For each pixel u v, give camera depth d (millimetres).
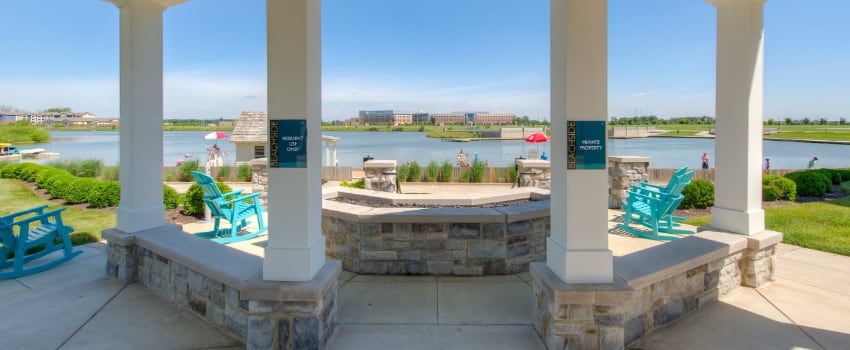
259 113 20312
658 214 5816
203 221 7059
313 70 2801
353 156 36375
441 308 3475
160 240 3820
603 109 2691
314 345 2678
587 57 2662
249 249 5371
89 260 4793
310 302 2664
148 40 4141
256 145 19344
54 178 9945
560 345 2658
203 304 3283
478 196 5562
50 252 4660
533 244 4461
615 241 5691
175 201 7953
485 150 42469
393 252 4273
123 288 3949
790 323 3195
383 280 4133
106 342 2939
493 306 3512
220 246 3646
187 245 3652
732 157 4043
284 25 2680
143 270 4016
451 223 4238
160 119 4301
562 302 2631
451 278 4184
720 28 4082
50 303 3604
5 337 3002
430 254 4262
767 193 8711
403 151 42625
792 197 8805
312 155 2814
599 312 2641
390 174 10336
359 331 3070
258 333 2691
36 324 3211
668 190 5859
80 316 3352
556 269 2861
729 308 3461
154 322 3250
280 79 2695
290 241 2752
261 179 9078
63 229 4695
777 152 40156
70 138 85625
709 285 3518
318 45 2887
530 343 2896
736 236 3896
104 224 6617
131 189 4094
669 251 3443
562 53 2721
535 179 9617
